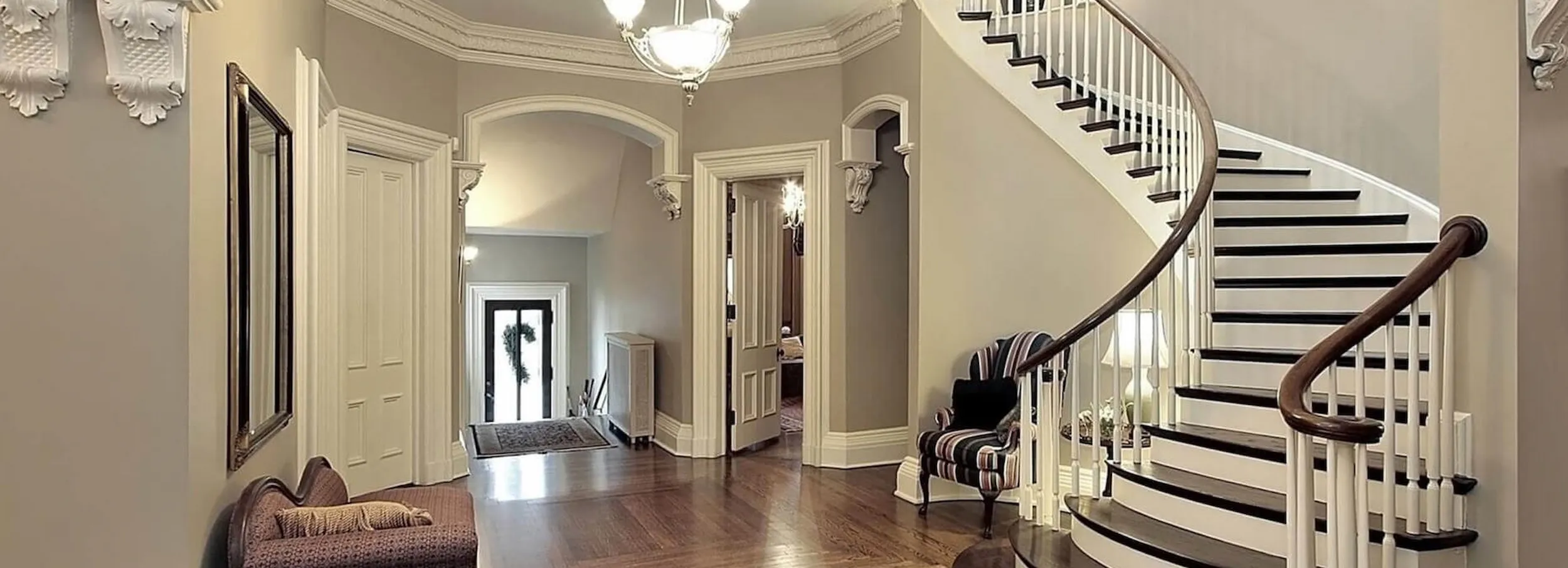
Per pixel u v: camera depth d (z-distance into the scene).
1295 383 2.42
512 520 4.59
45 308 2.06
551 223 8.63
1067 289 5.04
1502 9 2.53
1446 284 2.61
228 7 2.49
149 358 2.12
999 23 5.20
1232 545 2.99
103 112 2.09
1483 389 2.57
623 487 5.32
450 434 5.45
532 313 10.26
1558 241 2.64
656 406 6.85
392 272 5.11
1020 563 3.71
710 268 6.22
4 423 2.04
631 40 3.42
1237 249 4.32
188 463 2.16
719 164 6.14
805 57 5.89
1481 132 2.59
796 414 8.59
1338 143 5.25
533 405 10.27
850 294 5.85
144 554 2.12
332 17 4.48
